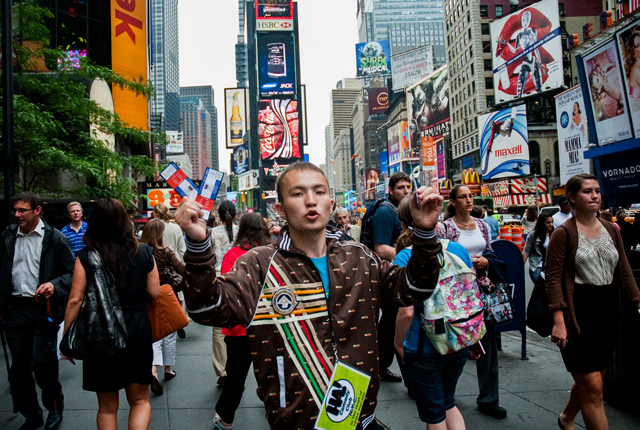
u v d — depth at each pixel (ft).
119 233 9.89
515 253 18.35
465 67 213.05
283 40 413.39
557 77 142.41
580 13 178.70
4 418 13.78
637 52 38.19
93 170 29.73
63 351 9.33
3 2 18.13
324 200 6.22
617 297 10.59
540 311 11.48
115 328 9.30
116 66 66.69
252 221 14.89
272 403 5.66
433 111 267.80
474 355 10.80
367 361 5.93
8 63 18.22
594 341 10.34
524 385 15.80
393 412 13.89
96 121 33.19
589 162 76.38
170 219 23.11
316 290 5.96
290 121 409.08
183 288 5.44
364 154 502.38
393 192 15.44
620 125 41.24
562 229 10.74
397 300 6.27
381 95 455.63
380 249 14.82
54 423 12.87
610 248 10.59
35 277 12.94
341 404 5.73
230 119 470.80
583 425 12.59
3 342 12.84
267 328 5.77
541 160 163.53
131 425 9.85
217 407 12.87
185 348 22.47
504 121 154.61
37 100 31.71
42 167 30.96
